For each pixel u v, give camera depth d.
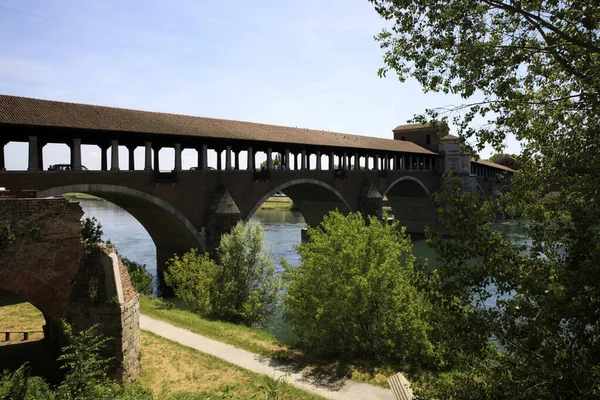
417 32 10.02
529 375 6.97
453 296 7.27
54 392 9.48
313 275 18.62
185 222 30.41
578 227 6.50
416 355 16.97
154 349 16.86
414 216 67.50
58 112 23.94
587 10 8.07
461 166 64.56
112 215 80.81
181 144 30.69
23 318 21.50
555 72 10.09
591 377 6.46
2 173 21.33
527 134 9.87
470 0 8.97
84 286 12.42
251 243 24.45
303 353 18.56
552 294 6.38
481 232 7.13
